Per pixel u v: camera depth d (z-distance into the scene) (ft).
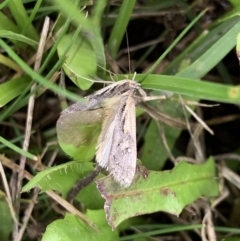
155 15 0.29
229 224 0.29
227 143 0.32
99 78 0.23
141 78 0.23
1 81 0.27
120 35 0.26
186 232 0.28
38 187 0.24
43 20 0.27
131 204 0.22
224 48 0.24
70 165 0.23
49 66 0.26
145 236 0.26
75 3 0.21
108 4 0.27
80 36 0.23
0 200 0.25
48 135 0.28
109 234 0.24
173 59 0.28
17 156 0.27
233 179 0.28
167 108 0.26
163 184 0.23
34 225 0.27
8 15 0.26
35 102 0.28
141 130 0.29
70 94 0.17
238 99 0.22
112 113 0.21
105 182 0.21
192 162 0.28
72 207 0.23
